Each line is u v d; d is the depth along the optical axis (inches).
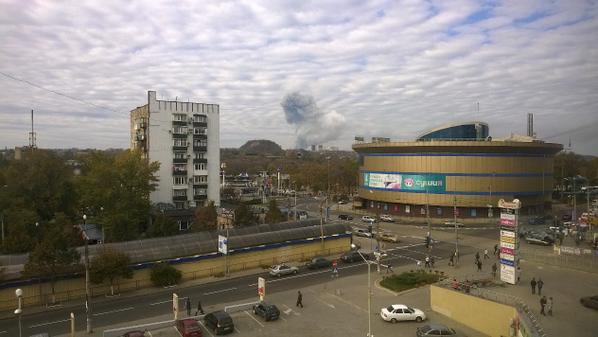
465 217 4266.7
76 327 1617.9
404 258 2664.9
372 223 4045.3
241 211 3331.7
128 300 1937.7
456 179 4242.1
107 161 3181.6
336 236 2842.0
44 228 2832.2
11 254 2272.4
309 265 2453.2
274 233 2669.8
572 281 1909.4
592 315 1475.1
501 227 1911.9
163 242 2379.4
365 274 2327.8
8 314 1756.9
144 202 3181.6
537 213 4468.5
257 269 2452.0
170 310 1793.8
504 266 1892.2
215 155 4411.9
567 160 6565.0
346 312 1739.7
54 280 1903.3
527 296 1688.0
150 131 4069.9
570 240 3029.0
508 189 4252.0
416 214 4441.4
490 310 1510.8
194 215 3789.4
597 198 5305.1
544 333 1240.2
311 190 7642.7
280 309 1788.9
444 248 2947.8
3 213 2950.3
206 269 2314.2
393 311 1626.5
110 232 3014.3
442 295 1700.3
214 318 1549.0
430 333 1422.2
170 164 4158.5
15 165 3467.0
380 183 4739.2
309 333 1526.8
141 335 1418.6
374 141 4953.3
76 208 3501.5
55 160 3555.6
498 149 4188.0
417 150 4372.5
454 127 4650.6
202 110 4335.6
